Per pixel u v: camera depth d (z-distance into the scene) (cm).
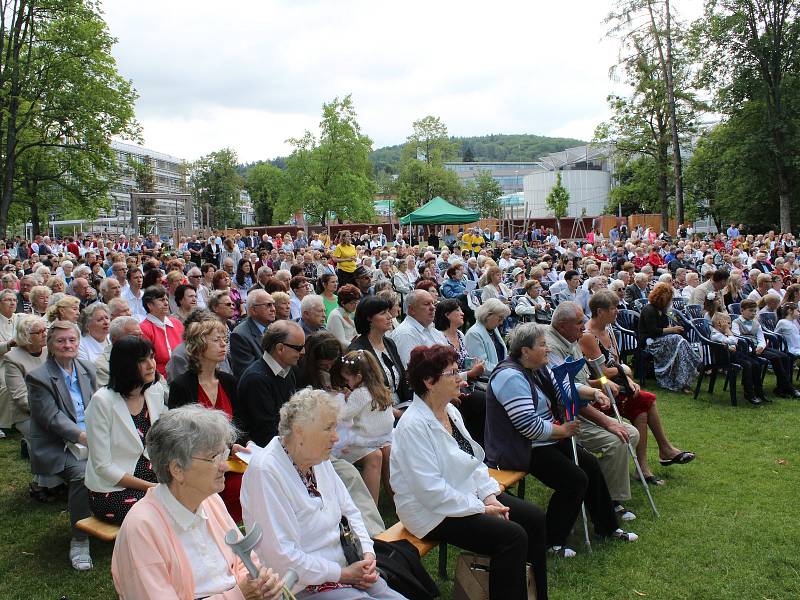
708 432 732
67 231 5434
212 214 7294
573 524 469
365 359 476
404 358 616
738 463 636
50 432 472
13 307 736
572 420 479
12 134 2806
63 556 455
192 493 262
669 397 882
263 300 641
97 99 2934
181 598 253
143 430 423
